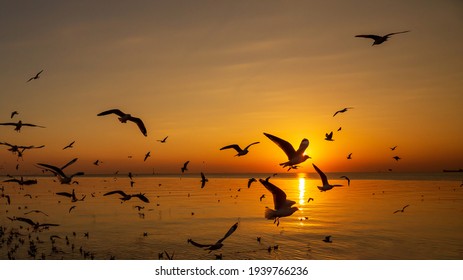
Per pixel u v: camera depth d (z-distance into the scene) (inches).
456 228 2903.5
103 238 2664.9
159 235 2775.6
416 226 3014.3
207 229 3011.8
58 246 2406.5
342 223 3196.4
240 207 4490.7
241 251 2285.9
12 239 2549.2
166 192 7052.2
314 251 2268.7
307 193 6653.5
